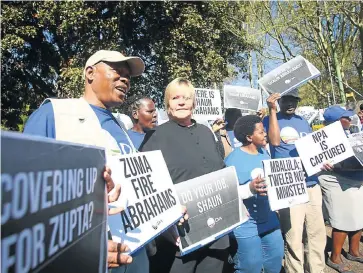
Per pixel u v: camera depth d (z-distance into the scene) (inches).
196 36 517.0
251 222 121.4
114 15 501.0
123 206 72.9
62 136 72.3
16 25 501.0
